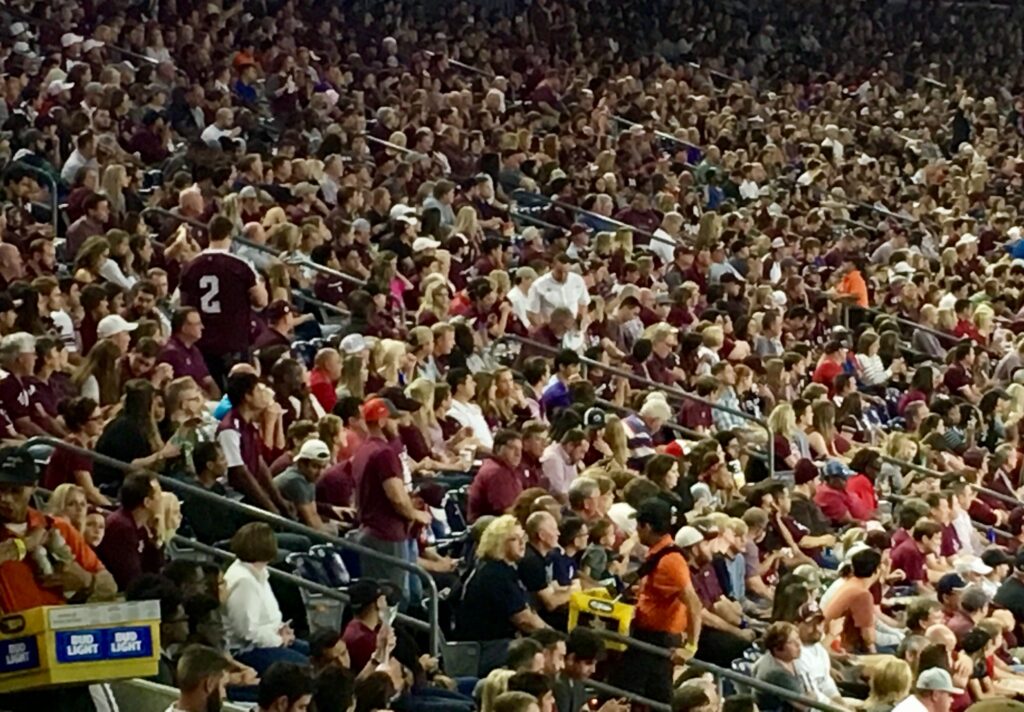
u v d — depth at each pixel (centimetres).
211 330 2761
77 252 3206
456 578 2342
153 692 1827
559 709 1977
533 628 2133
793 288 4491
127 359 2528
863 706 2275
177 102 4531
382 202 3972
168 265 3198
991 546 3133
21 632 1598
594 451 2794
